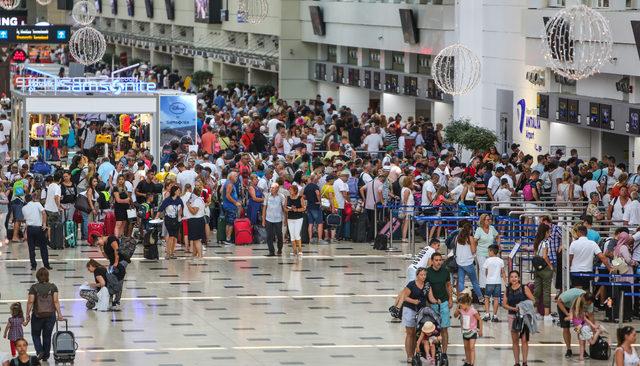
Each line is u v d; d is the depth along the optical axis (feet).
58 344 114.11
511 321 117.39
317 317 133.69
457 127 222.28
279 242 168.55
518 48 222.89
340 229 179.73
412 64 278.05
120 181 170.91
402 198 173.99
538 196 175.32
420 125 237.66
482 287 138.31
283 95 334.03
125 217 171.32
